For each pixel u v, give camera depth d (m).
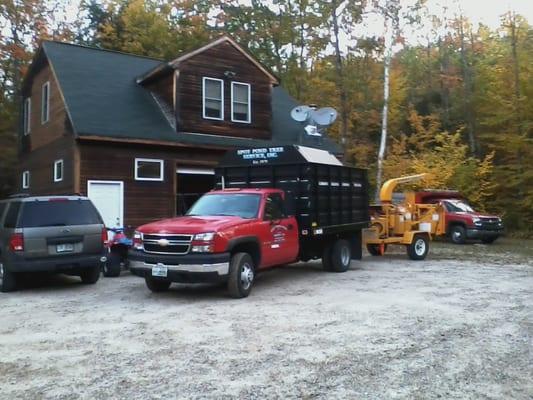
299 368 5.44
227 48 19.52
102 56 20.06
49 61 18.30
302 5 31.34
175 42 33.25
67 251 10.30
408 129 33.28
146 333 6.84
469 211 22.97
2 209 10.95
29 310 8.37
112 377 5.20
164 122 17.92
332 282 11.13
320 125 21.00
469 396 4.73
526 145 26.39
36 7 30.53
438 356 5.88
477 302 8.91
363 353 5.96
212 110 19.09
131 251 9.41
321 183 11.97
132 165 16.62
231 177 12.74
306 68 32.56
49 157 18.38
